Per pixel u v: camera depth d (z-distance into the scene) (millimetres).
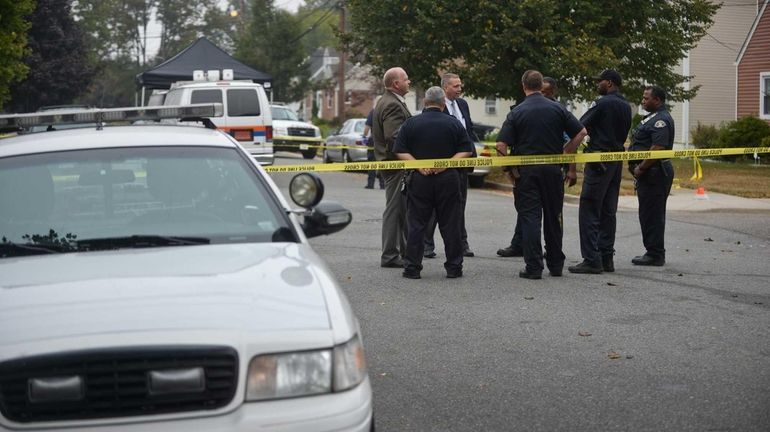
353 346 4859
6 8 25359
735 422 6848
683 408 7160
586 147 12938
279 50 71812
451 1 28656
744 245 16172
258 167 6688
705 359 8500
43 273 5242
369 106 89062
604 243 12992
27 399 4395
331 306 4973
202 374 4484
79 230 5945
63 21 64625
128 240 5848
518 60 28766
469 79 29531
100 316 4637
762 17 42438
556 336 9320
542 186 12227
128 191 6305
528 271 12359
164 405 4465
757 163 37750
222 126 28000
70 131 7180
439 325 9789
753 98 42906
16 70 26312
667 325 9789
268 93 41250
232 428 4461
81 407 4418
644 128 13414
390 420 6949
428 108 12156
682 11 31312
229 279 5113
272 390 4574
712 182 28766
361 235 16891
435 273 12852
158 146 6691
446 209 12266
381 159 13289
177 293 4906
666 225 19031
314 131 46688
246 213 6195
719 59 46062
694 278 12570
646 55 30969
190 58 39031
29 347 4430
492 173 32031
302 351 4645
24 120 7637
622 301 10961
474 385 7770
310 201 6613
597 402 7316
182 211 6164
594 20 29500
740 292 11602
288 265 5402
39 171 6402
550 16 28578
